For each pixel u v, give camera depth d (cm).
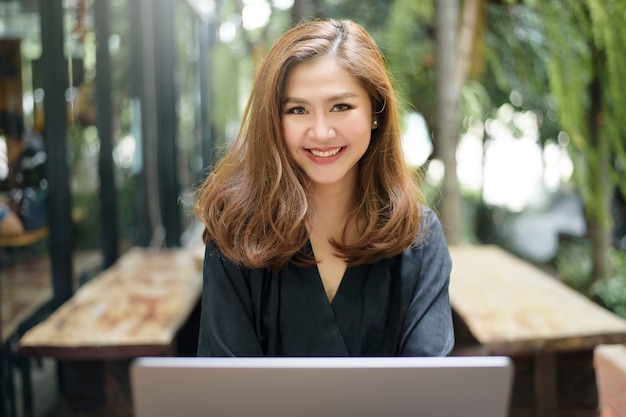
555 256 579
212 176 116
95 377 204
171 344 198
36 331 205
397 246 110
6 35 232
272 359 72
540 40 405
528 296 246
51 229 273
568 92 313
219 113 513
